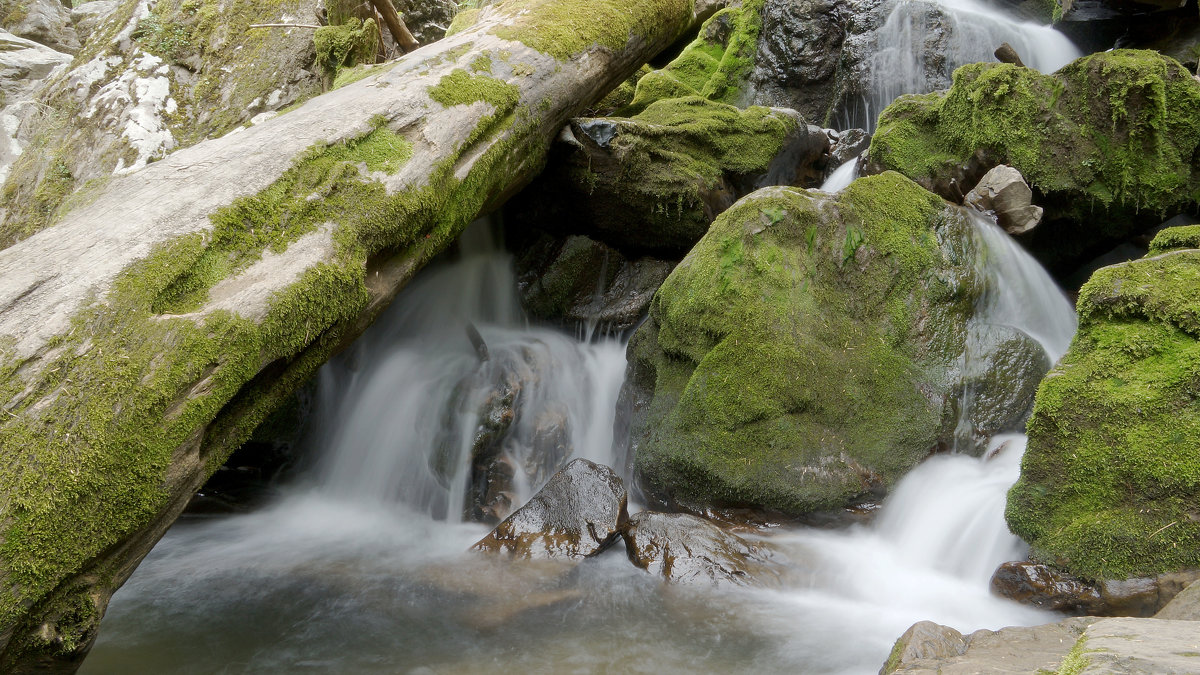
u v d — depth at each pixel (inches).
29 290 107.8
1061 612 129.6
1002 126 219.9
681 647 129.6
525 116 193.6
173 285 117.8
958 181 227.8
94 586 105.9
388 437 213.9
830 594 148.9
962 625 134.2
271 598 152.1
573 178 221.5
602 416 220.4
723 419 171.2
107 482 102.1
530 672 122.3
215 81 236.1
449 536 187.0
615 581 152.7
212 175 135.2
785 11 355.6
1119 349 137.7
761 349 173.2
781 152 255.8
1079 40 318.0
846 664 123.9
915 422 171.9
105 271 113.1
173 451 110.0
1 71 331.9
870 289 185.3
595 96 233.5
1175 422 127.2
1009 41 319.3
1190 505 122.6
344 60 225.5
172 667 126.1
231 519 201.5
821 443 169.3
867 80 328.5
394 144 159.2
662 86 312.2
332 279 134.2
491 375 212.5
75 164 216.5
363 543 184.1
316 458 225.1
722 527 167.0
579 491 172.6
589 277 241.6
